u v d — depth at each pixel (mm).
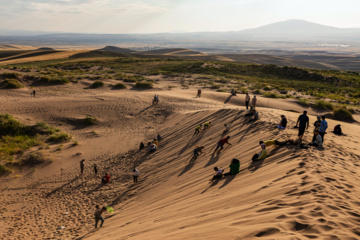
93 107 36125
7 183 19656
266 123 16000
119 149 24375
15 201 17016
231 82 61719
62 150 25016
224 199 7852
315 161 8898
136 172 16016
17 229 13219
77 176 20000
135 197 13492
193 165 13867
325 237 4156
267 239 4324
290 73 77812
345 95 52062
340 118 30547
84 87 50062
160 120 32125
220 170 10484
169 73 73438
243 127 16750
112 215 12023
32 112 33750
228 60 174625
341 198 5828
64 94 43438
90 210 14031
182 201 9492
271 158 10469
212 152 14562
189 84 58781
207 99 40531
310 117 20547
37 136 28219
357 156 10469
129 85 53000
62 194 17375
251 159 11336
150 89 50438
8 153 24047
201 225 6188
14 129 28766
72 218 13508
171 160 16797
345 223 4613
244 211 6219
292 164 8898
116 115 34188
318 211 5090
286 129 14273
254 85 57719
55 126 31047
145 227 7879
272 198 6535
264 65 86312
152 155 20141
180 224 6883
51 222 13508
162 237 6195
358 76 76625
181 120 27797
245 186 8516
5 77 49562
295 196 6219
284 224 4730
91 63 97688
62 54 139750
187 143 18609
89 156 23656
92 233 10188
